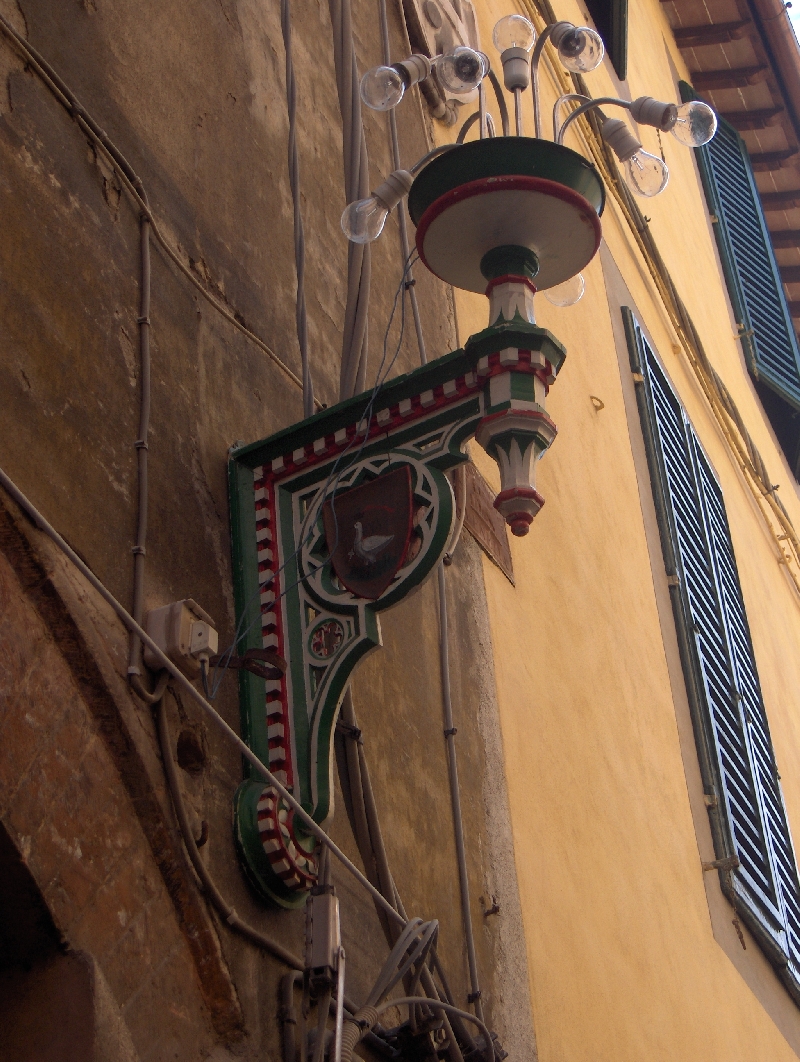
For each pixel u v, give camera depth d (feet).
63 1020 9.37
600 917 19.29
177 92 15.28
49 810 9.75
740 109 54.03
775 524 42.86
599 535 25.12
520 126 14.14
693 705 26.78
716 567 31.60
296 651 12.39
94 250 12.53
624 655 24.18
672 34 51.42
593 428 27.02
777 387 47.39
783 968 26.35
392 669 15.88
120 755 10.53
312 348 16.37
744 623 33.22
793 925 27.99
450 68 14.10
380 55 21.68
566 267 13.24
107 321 12.40
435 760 16.15
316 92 19.25
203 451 13.21
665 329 36.68
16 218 11.60
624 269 34.12
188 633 11.26
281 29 18.63
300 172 17.83
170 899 10.66
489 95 26.27
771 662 35.86
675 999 20.81
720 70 52.54
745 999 23.97
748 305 49.03
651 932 20.93
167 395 12.98
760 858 27.07
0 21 12.26
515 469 11.98
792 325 50.44
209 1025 10.64
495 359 12.35
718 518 34.01
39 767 9.77
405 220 21.04
